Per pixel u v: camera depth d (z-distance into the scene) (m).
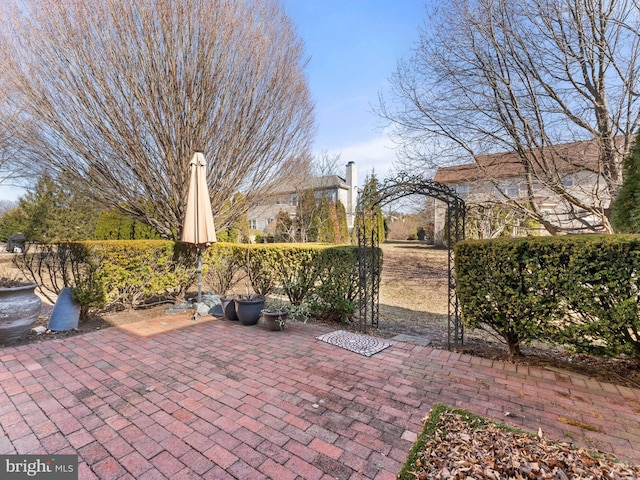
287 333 4.82
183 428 2.43
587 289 3.05
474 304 3.78
